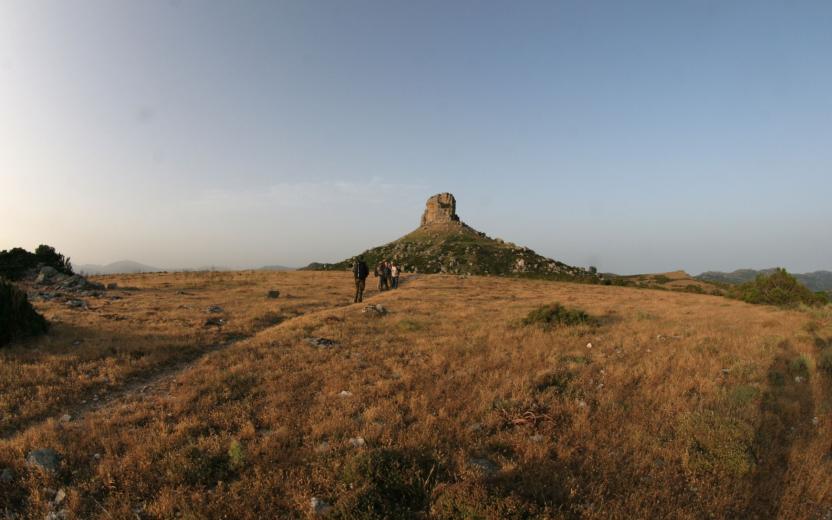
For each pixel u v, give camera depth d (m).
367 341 13.75
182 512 4.93
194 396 8.51
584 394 8.88
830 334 16.17
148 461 5.90
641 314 21.73
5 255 29.48
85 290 25.03
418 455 5.99
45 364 10.14
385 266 34.38
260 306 21.73
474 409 7.96
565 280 66.19
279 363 10.89
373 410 7.65
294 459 6.02
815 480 5.60
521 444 6.54
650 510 4.93
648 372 10.36
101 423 7.23
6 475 5.54
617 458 6.11
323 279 42.84
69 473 5.74
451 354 12.04
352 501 4.89
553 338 14.77
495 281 49.34
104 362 10.65
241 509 4.96
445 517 4.80
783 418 7.84
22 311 12.35
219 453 6.17
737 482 5.59
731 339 14.78
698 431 6.81
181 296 25.05
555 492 5.27
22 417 7.46
